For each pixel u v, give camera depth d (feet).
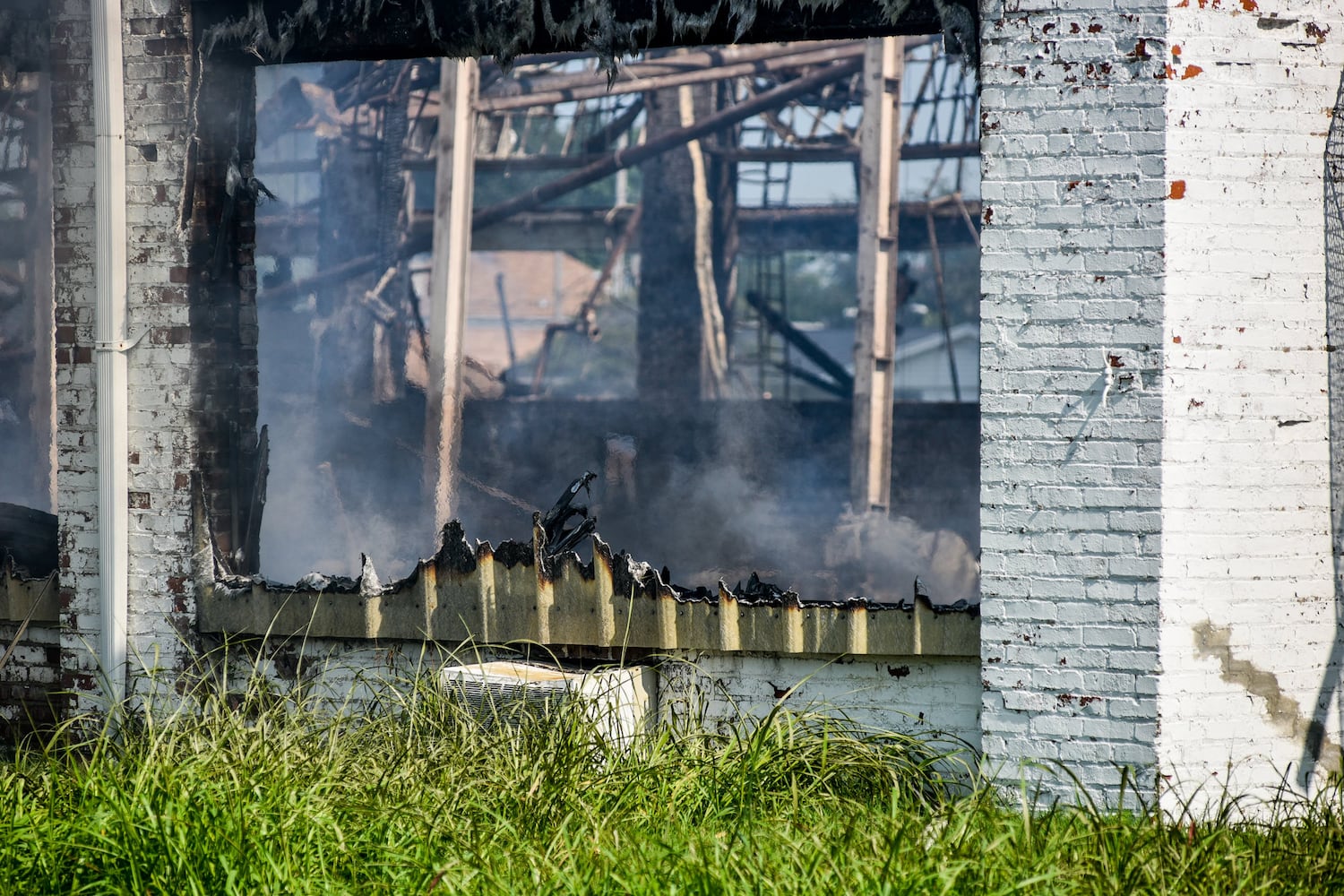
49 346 142.00
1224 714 58.95
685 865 45.11
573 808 51.88
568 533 74.13
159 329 72.59
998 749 60.23
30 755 72.69
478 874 45.21
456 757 56.29
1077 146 58.75
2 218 154.81
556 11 67.15
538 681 61.41
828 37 64.69
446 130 161.58
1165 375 57.72
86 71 73.00
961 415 201.87
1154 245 57.77
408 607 69.36
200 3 71.82
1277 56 58.75
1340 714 61.26
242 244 75.61
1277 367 59.47
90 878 46.83
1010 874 44.73
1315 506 60.44
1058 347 59.21
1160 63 57.47
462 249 162.61
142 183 72.64
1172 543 58.08
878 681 63.87
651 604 65.82
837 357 483.51
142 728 67.97
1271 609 59.62
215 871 45.55
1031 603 59.67
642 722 63.82
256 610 71.15
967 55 61.11
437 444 161.17
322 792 53.06
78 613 73.97
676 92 224.33
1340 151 60.13
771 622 64.18
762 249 264.52
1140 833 50.11
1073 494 59.11
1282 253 59.31
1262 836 51.96
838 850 46.60
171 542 72.54
